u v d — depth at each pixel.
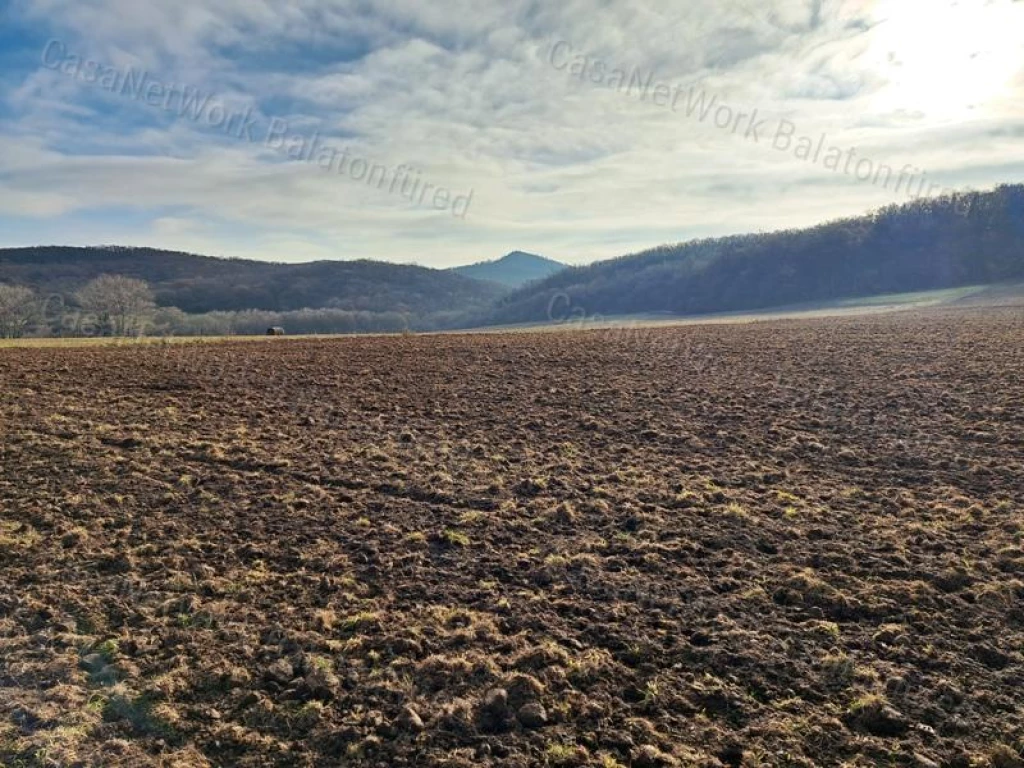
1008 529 7.07
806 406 13.17
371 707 4.37
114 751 3.92
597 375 17.59
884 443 10.44
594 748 4.00
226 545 6.89
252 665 4.81
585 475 9.16
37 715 4.20
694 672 4.75
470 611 5.60
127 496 8.23
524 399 14.48
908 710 4.31
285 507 7.92
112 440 10.84
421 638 5.14
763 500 8.15
